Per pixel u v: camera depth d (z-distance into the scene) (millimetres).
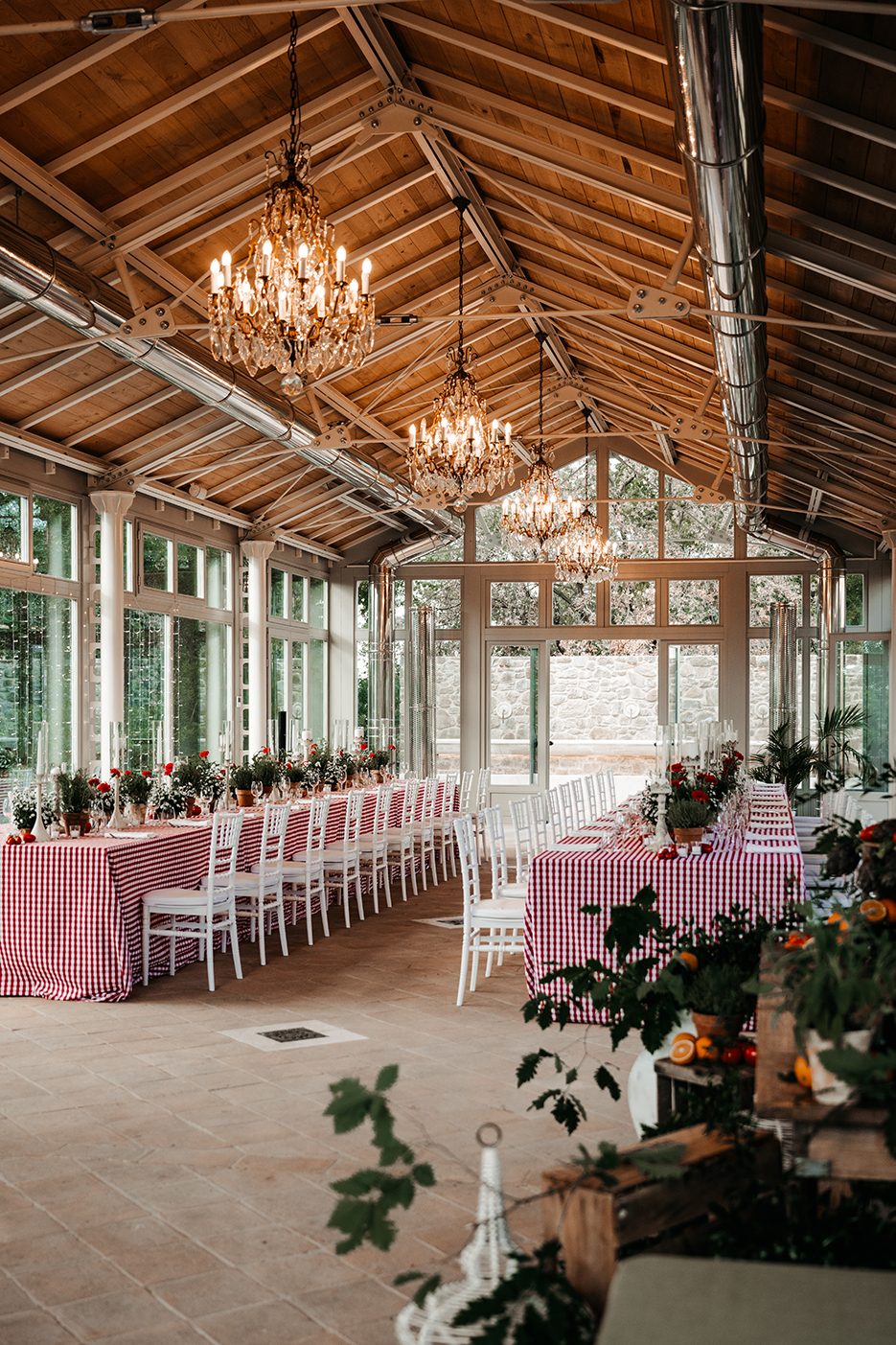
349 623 18188
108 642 11492
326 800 9359
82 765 11406
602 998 3219
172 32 6281
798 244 6652
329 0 4930
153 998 7078
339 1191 2238
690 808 6574
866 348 7852
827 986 2240
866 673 15594
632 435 11461
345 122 7398
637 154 6578
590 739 18297
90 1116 4863
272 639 16172
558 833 8992
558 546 11945
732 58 4156
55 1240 3670
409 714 16812
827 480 13336
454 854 13719
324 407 12289
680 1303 1730
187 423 11234
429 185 8875
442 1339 2238
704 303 8969
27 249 6676
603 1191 2252
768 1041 2533
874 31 4637
